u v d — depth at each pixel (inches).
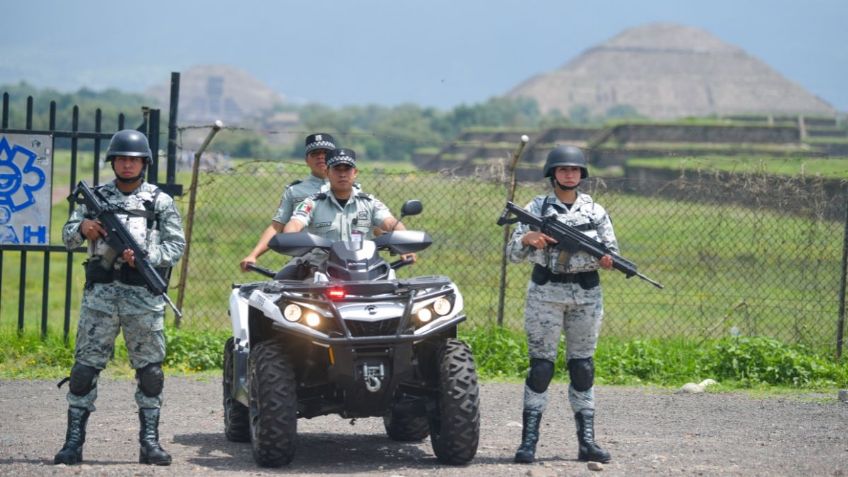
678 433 457.1
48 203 626.2
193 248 861.8
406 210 402.9
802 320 665.0
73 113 617.3
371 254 392.8
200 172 680.4
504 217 387.9
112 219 374.0
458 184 675.4
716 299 716.7
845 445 427.8
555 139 4239.7
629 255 890.1
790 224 657.0
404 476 365.1
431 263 724.7
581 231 386.3
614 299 810.2
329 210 419.5
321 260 411.8
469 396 381.7
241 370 411.2
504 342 626.2
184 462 395.5
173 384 581.9
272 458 378.3
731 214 689.6
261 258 947.3
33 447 419.8
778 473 371.2
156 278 372.5
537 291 389.4
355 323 371.6
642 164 3191.4
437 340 405.4
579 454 396.8
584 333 392.2
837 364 610.2
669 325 731.4
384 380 371.9
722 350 615.5
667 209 823.7
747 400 541.6
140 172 382.0
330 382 384.5
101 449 421.1
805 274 722.2
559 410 518.9
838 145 4003.4
